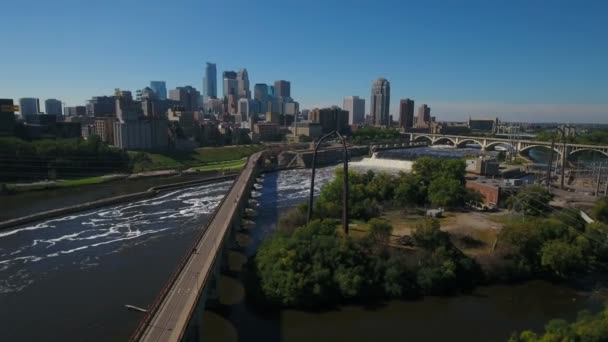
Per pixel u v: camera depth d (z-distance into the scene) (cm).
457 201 12081
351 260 7238
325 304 6844
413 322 6388
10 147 19362
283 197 16100
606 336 4631
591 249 8188
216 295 6844
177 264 8812
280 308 6738
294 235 8188
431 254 7625
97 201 14575
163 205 14825
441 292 7269
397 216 11144
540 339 4772
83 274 8262
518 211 11162
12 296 7281
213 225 9250
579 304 6969
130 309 6819
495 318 6525
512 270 7662
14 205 14362
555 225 8312
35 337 6009
